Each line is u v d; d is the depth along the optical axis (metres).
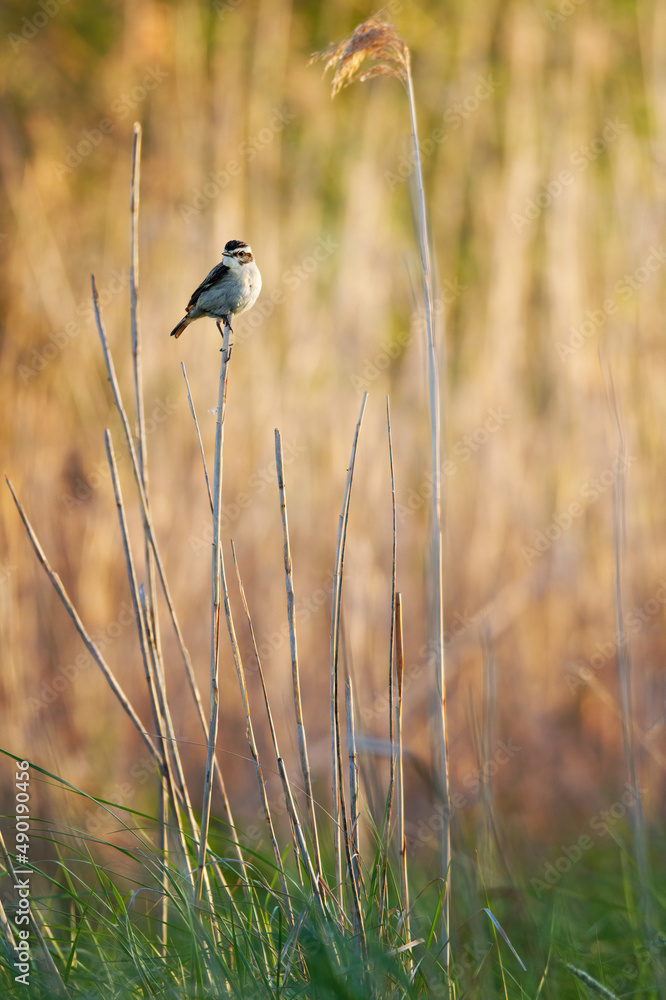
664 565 13.73
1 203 16.27
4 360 14.09
